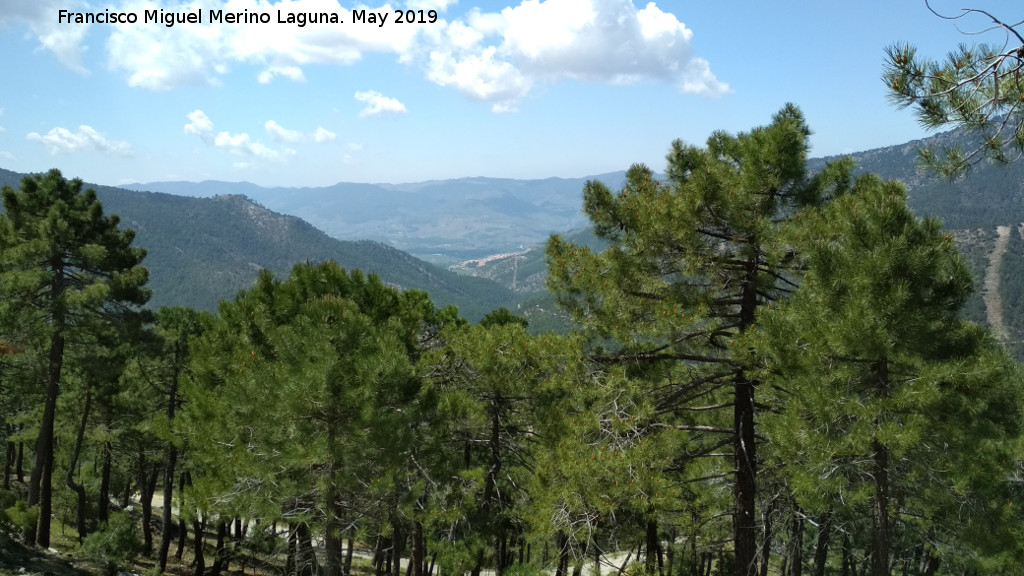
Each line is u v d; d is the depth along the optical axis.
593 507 10.97
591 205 12.37
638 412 11.48
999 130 5.07
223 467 13.09
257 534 15.15
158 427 15.33
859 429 8.97
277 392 11.38
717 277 11.80
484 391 16.02
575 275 12.30
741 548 11.71
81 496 27.72
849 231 9.72
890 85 5.43
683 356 12.05
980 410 9.55
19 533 19.95
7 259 20.58
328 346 11.51
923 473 10.08
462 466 15.23
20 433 25.91
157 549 30.25
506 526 17.81
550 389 14.52
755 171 11.14
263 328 13.88
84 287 21.94
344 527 12.41
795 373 9.77
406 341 15.98
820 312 9.68
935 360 9.63
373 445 11.55
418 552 16.34
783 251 10.77
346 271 15.79
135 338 23.36
